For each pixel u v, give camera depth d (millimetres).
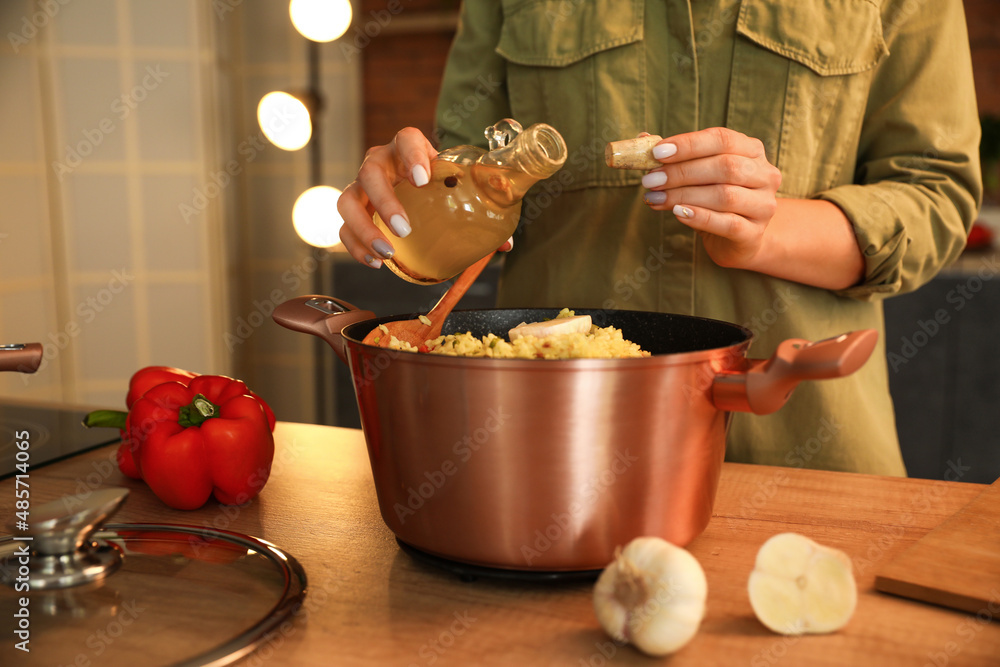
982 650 438
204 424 678
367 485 741
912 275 878
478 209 613
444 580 536
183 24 2742
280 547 595
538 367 454
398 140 638
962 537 558
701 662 432
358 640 457
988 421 2482
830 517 637
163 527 590
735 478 740
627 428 476
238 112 3295
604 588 444
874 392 988
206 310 2902
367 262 713
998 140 2664
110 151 2748
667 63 925
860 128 943
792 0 879
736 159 641
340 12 2605
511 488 484
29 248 2650
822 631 456
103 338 2834
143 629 448
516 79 1019
